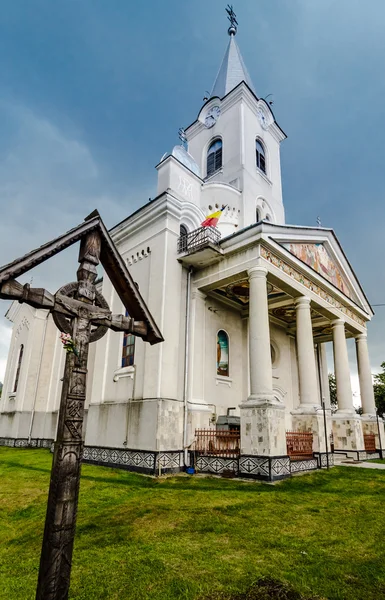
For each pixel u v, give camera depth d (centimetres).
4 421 2392
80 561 500
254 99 2431
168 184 1688
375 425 1923
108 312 454
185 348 1429
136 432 1299
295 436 1295
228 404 1616
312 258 1689
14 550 566
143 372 1367
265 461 1089
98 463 1396
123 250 1691
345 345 1808
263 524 667
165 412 1264
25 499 859
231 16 3094
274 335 2052
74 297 434
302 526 658
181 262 1513
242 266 1385
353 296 2019
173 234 1512
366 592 423
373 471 1251
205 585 431
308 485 1028
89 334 426
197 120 2508
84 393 399
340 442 1694
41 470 1226
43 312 2450
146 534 610
